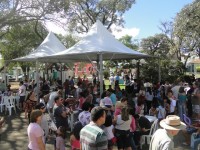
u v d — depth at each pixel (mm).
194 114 11953
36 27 27078
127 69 27656
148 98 12820
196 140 7621
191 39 21234
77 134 5809
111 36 13445
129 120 6551
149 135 7496
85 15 33750
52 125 8570
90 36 12969
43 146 4980
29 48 31031
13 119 13297
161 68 22594
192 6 20547
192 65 50719
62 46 18781
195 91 12258
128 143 6566
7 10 20875
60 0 21484
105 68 35812
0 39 29641
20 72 58906
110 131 6137
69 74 33031
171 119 3791
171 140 3701
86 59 18031
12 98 14914
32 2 21172
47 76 26141
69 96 14719
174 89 12414
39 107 7262
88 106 6637
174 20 21953
